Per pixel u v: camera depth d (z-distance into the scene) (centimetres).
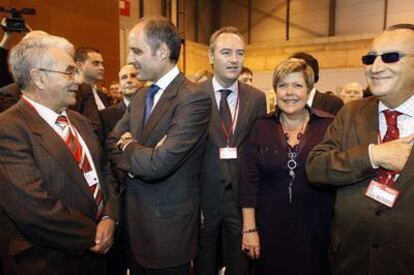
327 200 163
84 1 583
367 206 119
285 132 173
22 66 128
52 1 525
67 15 553
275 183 168
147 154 133
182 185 144
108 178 157
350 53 862
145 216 143
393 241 113
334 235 131
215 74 199
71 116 151
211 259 197
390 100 119
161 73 145
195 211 150
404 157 110
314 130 167
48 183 125
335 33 899
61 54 130
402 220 112
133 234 147
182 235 143
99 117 234
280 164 166
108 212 148
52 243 122
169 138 134
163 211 141
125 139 147
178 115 137
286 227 166
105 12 625
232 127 196
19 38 219
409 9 805
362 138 125
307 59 238
